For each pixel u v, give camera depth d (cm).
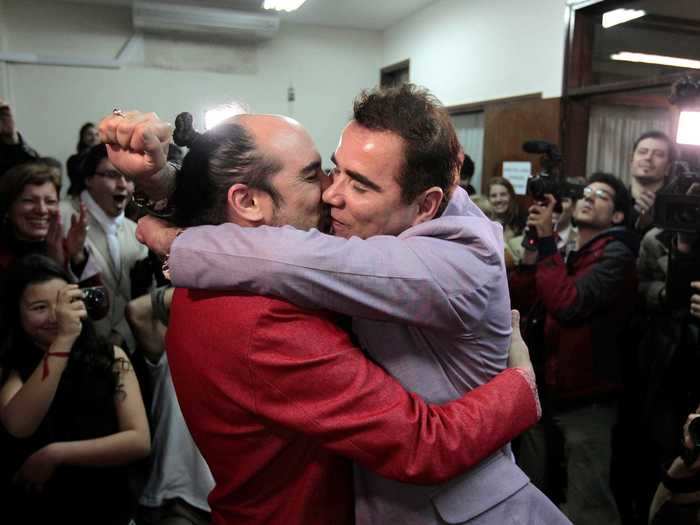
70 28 548
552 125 355
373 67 657
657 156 234
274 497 79
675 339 153
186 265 71
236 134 75
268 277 67
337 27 635
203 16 545
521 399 75
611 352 184
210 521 161
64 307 144
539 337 189
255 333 69
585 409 185
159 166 74
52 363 142
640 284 201
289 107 630
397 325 77
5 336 153
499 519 78
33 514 142
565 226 268
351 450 68
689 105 151
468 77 469
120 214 231
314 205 79
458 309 71
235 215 77
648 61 330
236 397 72
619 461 176
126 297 226
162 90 581
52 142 556
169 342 81
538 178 190
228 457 79
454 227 74
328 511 79
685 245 149
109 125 73
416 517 77
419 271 69
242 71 607
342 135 78
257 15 561
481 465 80
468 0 464
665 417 155
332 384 68
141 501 163
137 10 527
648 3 316
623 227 194
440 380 77
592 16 346
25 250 201
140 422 154
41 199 198
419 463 67
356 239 71
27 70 540
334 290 67
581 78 351
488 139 420
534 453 185
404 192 75
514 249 254
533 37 382
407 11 564
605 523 179
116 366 155
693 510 117
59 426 146
